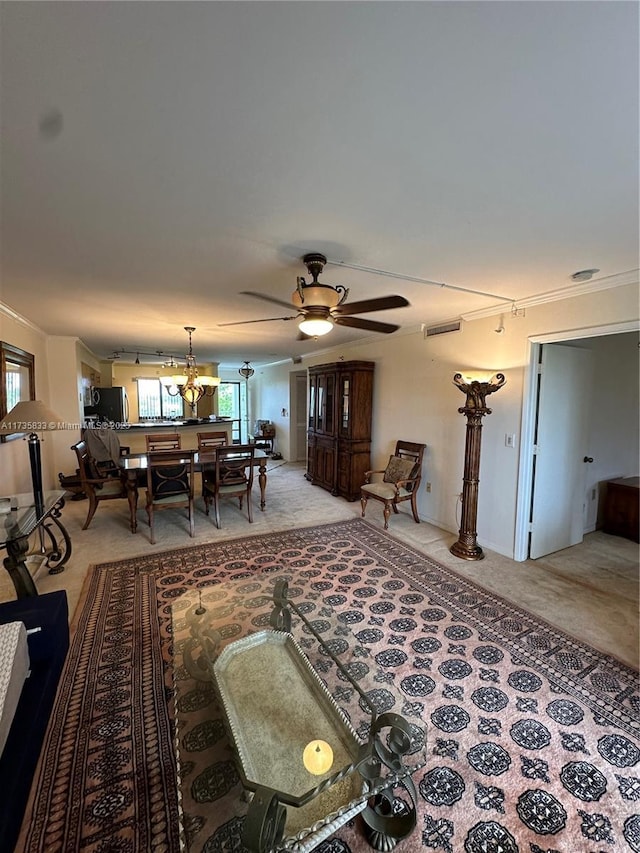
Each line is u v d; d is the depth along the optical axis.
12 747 1.41
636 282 2.63
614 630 2.49
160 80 1.03
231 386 12.07
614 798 1.44
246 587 2.76
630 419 4.56
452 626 2.52
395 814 1.36
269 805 1.16
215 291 3.14
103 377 9.38
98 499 4.35
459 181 1.54
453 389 4.18
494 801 1.43
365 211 1.79
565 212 1.79
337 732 1.52
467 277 2.76
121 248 2.23
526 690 1.97
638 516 4.05
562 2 0.82
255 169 1.46
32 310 3.81
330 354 6.78
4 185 1.56
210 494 4.80
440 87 1.06
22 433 3.99
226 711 1.62
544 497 3.60
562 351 3.55
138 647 2.27
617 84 1.04
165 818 1.36
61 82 1.03
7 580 3.05
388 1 0.81
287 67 0.99
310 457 6.68
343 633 2.23
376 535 4.17
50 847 1.27
